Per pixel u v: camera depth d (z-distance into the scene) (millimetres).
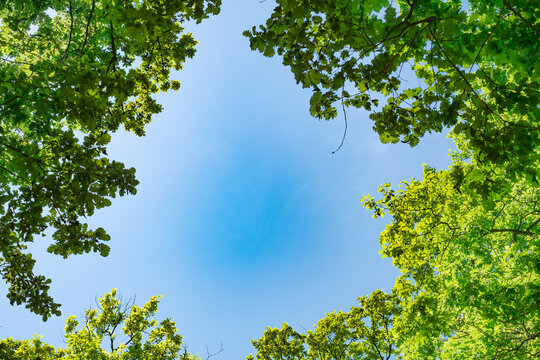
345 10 3723
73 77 4160
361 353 16938
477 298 9031
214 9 4215
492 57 3814
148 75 9875
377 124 4234
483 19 3592
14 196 4566
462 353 10195
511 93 3721
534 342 9289
